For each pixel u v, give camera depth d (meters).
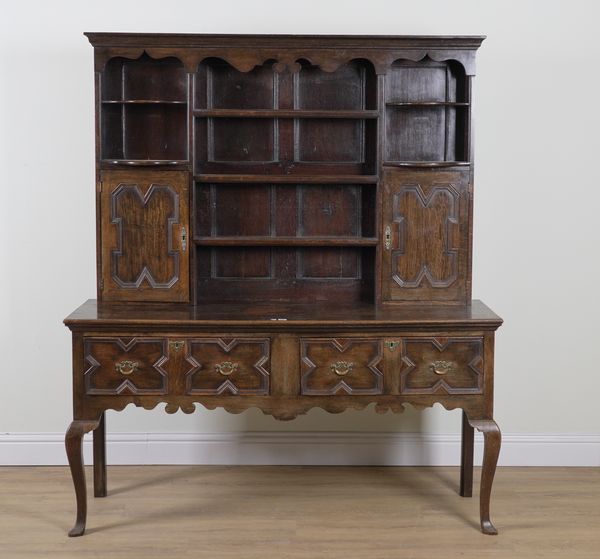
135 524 3.41
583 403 4.11
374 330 3.27
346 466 4.11
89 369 3.26
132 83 3.73
